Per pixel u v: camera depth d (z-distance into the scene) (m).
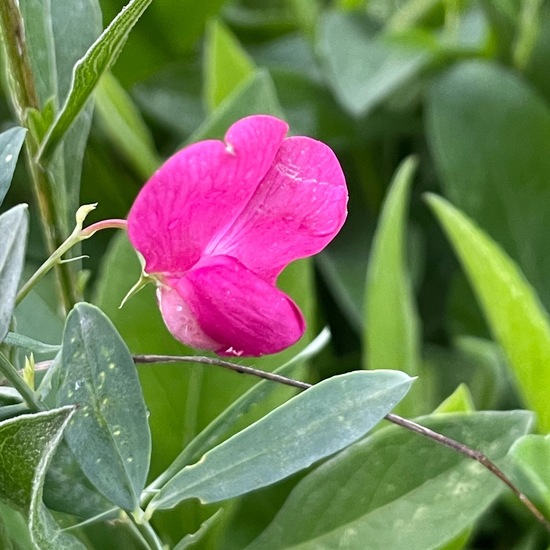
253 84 0.14
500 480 0.11
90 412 0.09
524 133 0.19
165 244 0.09
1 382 0.10
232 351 0.09
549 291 0.18
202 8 0.19
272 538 0.11
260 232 0.09
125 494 0.09
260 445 0.09
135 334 0.12
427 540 0.11
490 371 0.17
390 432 0.11
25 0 0.11
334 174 0.09
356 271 0.19
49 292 0.15
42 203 0.11
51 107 0.10
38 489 0.08
